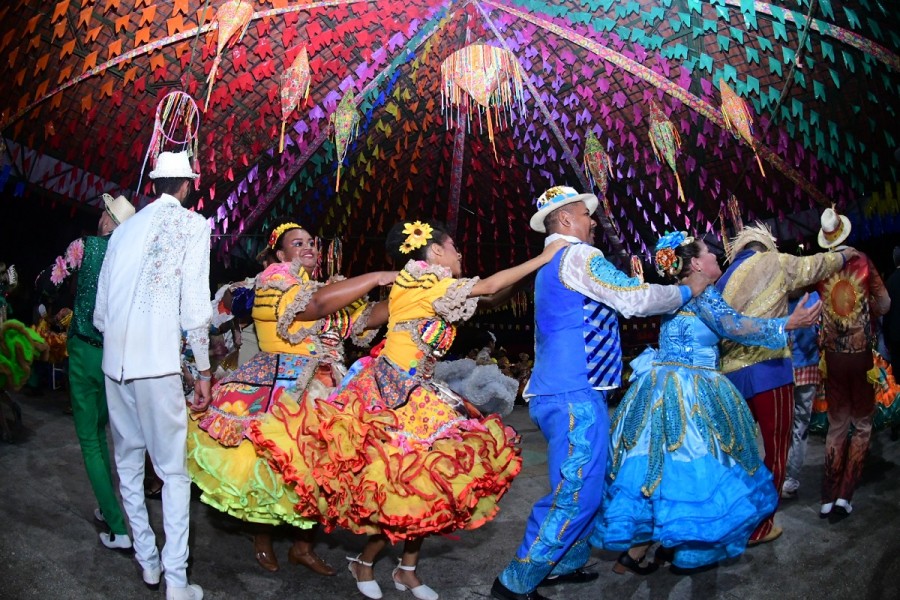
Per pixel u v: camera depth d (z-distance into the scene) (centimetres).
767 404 346
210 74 693
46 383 730
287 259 342
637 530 300
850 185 870
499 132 1020
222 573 315
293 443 284
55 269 365
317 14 732
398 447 285
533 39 841
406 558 304
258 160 895
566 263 299
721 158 940
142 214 284
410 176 1101
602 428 294
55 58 682
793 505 400
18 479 391
